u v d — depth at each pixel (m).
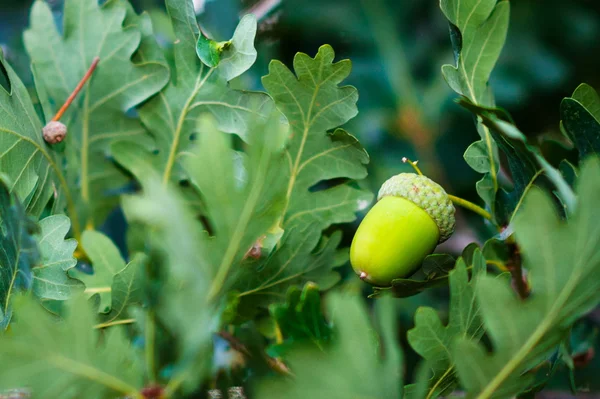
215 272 0.31
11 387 0.31
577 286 0.31
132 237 0.37
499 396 0.32
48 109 0.37
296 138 0.36
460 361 0.31
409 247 0.36
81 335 0.31
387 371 0.31
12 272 0.33
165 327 0.32
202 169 0.31
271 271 0.36
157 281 0.33
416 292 0.36
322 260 0.36
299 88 0.36
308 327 0.33
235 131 0.36
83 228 0.38
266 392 0.31
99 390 0.31
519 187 0.36
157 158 0.37
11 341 0.31
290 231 0.36
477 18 0.37
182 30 0.37
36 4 0.38
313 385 0.31
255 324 0.36
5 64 0.35
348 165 0.36
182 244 0.31
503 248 0.37
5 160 0.35
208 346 0.32
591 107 0.36
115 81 0.38
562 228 0.31
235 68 0.36
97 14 0.38
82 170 0.38
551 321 0.31
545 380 0.35
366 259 0.36
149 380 0.32
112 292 0.34
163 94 0.37
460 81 0.37
